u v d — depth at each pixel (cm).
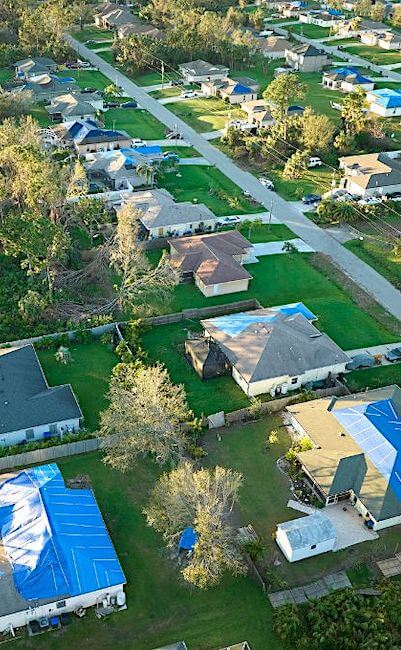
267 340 6506
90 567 4494
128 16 19600
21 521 4753
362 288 8206
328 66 16725
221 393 6425
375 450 5462
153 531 5016
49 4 18062
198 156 11675
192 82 15375
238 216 9688
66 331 7044
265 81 15775
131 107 13775
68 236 8069
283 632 4275
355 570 4816
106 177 10388
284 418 6141
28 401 5841
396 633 4284
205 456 5666
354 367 6744
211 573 4400
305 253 8888
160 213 9038
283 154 11544
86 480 5381
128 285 7444
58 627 4328
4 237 7456
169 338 7125
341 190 10450
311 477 5369
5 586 4325
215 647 4278
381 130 12550
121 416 5281
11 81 14525
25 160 7825
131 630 4350
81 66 16138
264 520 5150
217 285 7806
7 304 7425
